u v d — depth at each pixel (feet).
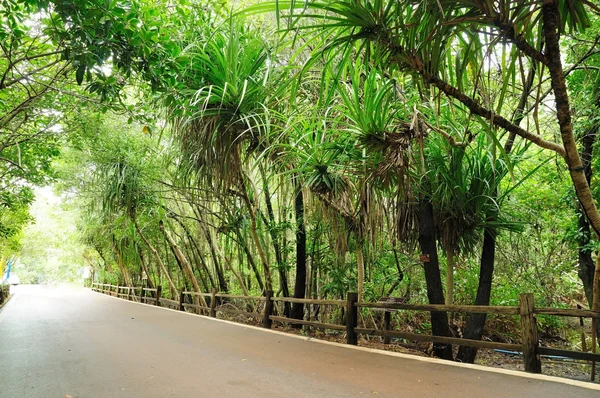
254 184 28.63
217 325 28.25
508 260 28.17
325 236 28.14
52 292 94.63
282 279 30.63
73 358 17.80
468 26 10.56
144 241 47.03
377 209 19.27
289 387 12.76
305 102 22.57
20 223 51.01
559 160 22.63
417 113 15.03
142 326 27.96
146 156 38.11
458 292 30.55
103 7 13.52
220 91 19.25
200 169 22.17
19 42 18.34
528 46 10.24
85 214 53.83
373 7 11.14
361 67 15.17
